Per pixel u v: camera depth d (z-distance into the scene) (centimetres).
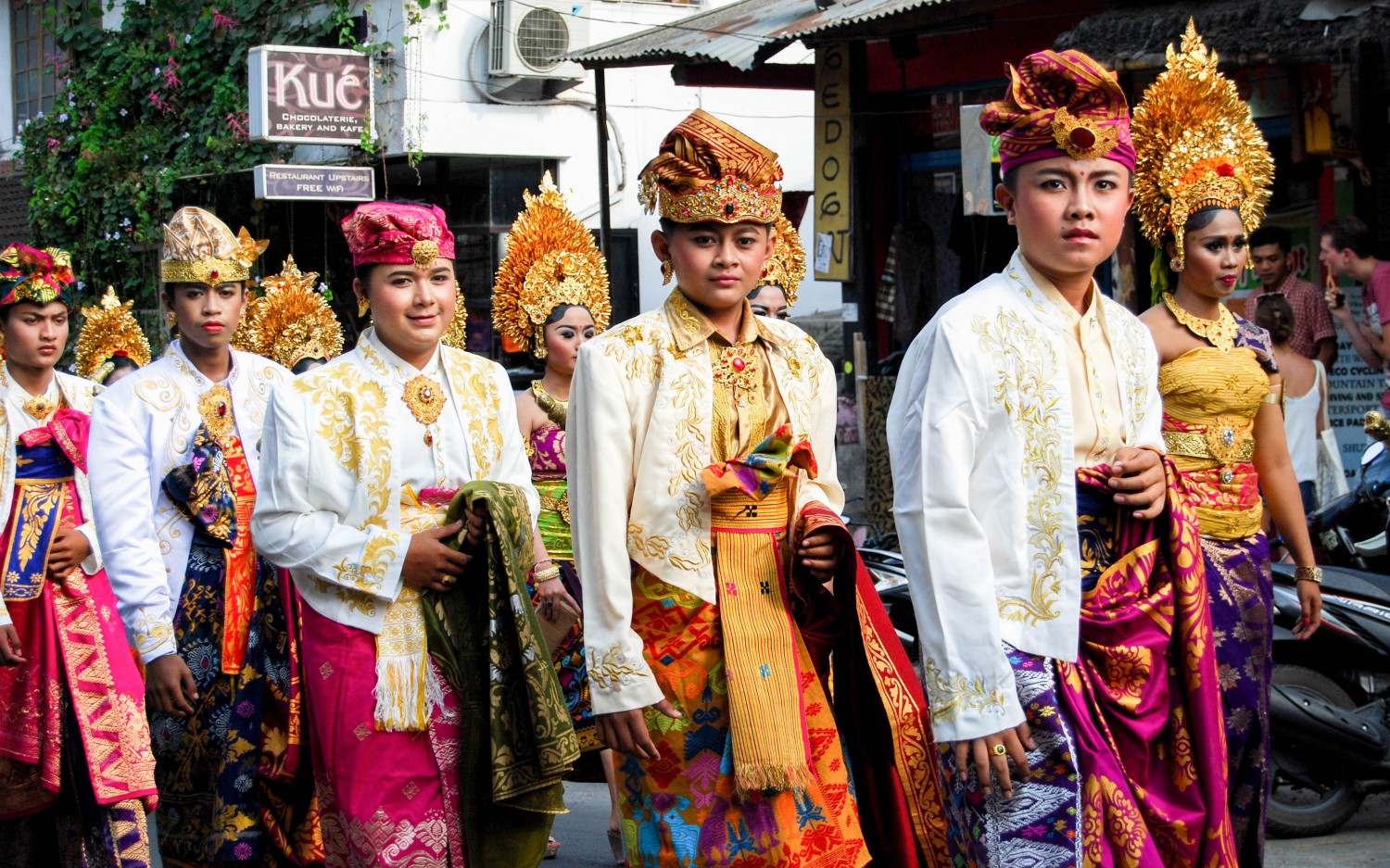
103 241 1786
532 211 608
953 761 337
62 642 487
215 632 495
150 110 1752
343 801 402
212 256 514
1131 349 358
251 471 510
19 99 2014
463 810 404
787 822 360
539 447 597
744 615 365
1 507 487
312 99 1473
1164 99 450
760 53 1166
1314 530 653
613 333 376
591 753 602
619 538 363
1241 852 423
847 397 1212
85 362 867
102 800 478
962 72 1233
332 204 1669
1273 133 982
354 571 402
